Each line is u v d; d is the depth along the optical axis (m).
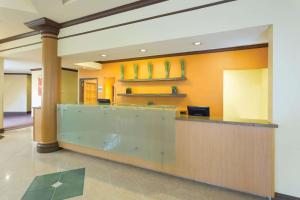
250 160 2.43
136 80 6.43
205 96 5.45
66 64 6.25
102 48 3.66
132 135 3.38
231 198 2.43
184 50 3.78
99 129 3.77
